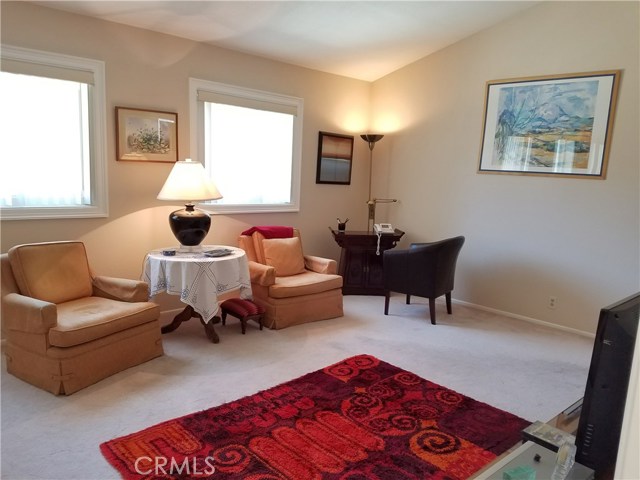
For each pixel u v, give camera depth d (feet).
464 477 6.50
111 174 11.58
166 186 11.24
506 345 11.75
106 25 11.10
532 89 13.35
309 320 12.91
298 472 6.47
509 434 7.63
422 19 13.03
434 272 12.85
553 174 13.15
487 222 14.71
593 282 12.71
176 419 7.65
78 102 11.02
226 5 10.94
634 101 11.69
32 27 10.03
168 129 12.42
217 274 10.80
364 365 10.14
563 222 13.11
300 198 16.06
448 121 15.38
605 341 4.09
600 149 12.29
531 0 12.77
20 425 7.36
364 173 18.06
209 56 13.07
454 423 7.90
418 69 16.01
